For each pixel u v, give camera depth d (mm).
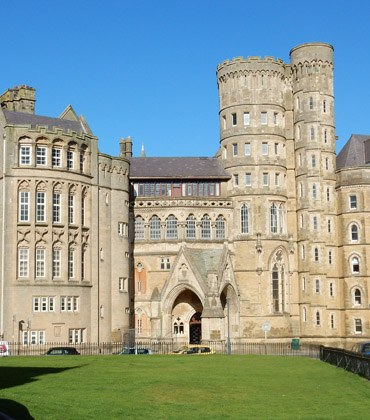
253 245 96188
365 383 41906
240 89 99125
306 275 96562
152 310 91625
